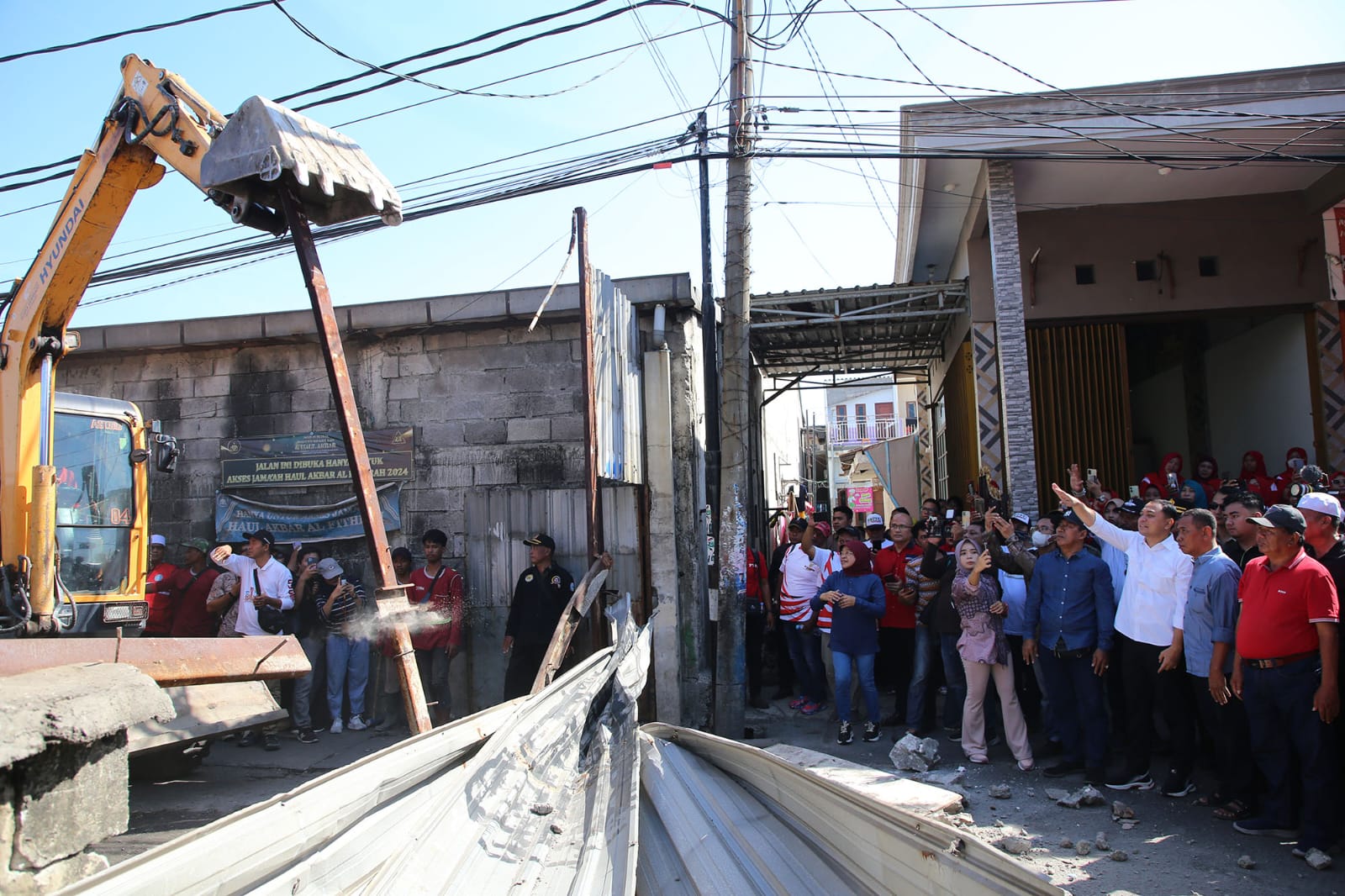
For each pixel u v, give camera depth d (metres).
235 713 5.70
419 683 4.70
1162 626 5.77
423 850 3.00
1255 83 9.59
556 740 4.53
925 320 13.59
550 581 8.10
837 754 7.29
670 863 3.36
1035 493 9.91
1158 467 15.94
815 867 3.13
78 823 2.72
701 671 8.99
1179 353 14.84
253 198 4.96
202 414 9.91
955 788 6.13
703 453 9.88
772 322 12.30
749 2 7.89
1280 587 4.76
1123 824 5.30
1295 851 4.69
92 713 2.64
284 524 9.57
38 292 5.96
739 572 7.69
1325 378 11.04
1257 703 4.88
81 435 6.95
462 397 9.32
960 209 11.85
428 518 9.29
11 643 4.01
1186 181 10.98
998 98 10.02
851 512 9.55
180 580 8.84
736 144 7.90
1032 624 6.49
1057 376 11.70
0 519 5.84
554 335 9.19
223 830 2.42
